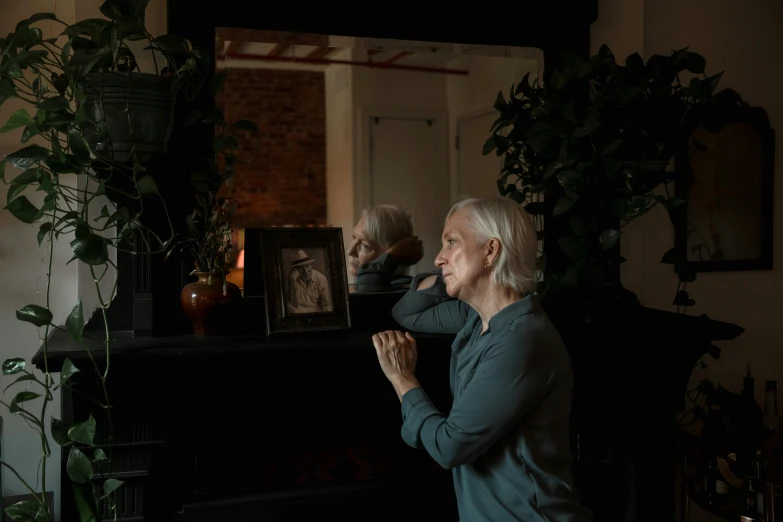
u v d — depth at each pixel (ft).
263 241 7.22
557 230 8.41
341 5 7.78
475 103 11.96
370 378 7.16
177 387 6.66
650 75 7.89
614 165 7.57
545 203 8.34
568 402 5.39
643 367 7.84
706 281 9.78
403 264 9.24
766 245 10.00
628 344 7.62
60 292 7.72
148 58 7.16
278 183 15.47
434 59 12.67
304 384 7.04
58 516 7.86
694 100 8.11
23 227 7.63
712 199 9.69
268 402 7.05
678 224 9.46
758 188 9.93
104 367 6.21
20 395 6.13
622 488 8.16
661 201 7.57
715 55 9.62
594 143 7.73
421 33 8.09
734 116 9.70
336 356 6.74
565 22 8.55
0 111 7.43
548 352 5.15
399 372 5.88
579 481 8.11
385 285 9.00
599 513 8.17
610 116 7.75
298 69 15.26
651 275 9.48
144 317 6.99
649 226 9.43
